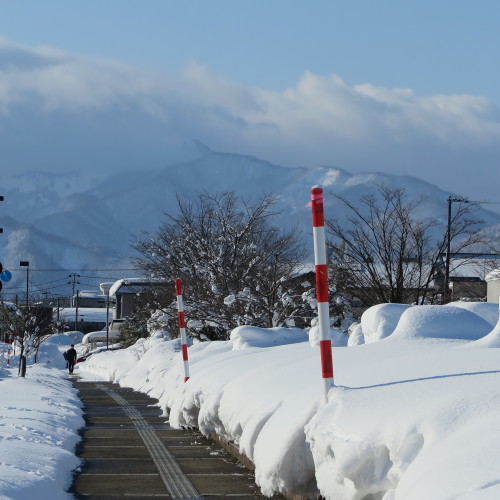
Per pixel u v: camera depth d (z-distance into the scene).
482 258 76.81
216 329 51.84
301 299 47.72
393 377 9.73
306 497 10.16
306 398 10.62
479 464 6.14
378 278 44.00
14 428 17.41
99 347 130.75
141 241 58.59
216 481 12.59
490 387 7.80
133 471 13.67
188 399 19.08
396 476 7.52
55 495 11.18
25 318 89.88
